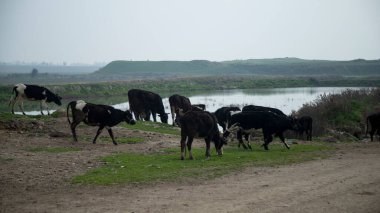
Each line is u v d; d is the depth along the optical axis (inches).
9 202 410.0
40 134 814.5
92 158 622.2
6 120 844.6
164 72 7691.9
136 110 1157.1
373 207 385.7
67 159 608.4
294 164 605.0
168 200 415.2
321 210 378.9
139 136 856.9
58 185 476.7
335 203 399.5
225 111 919.0
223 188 462.3
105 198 424.5
